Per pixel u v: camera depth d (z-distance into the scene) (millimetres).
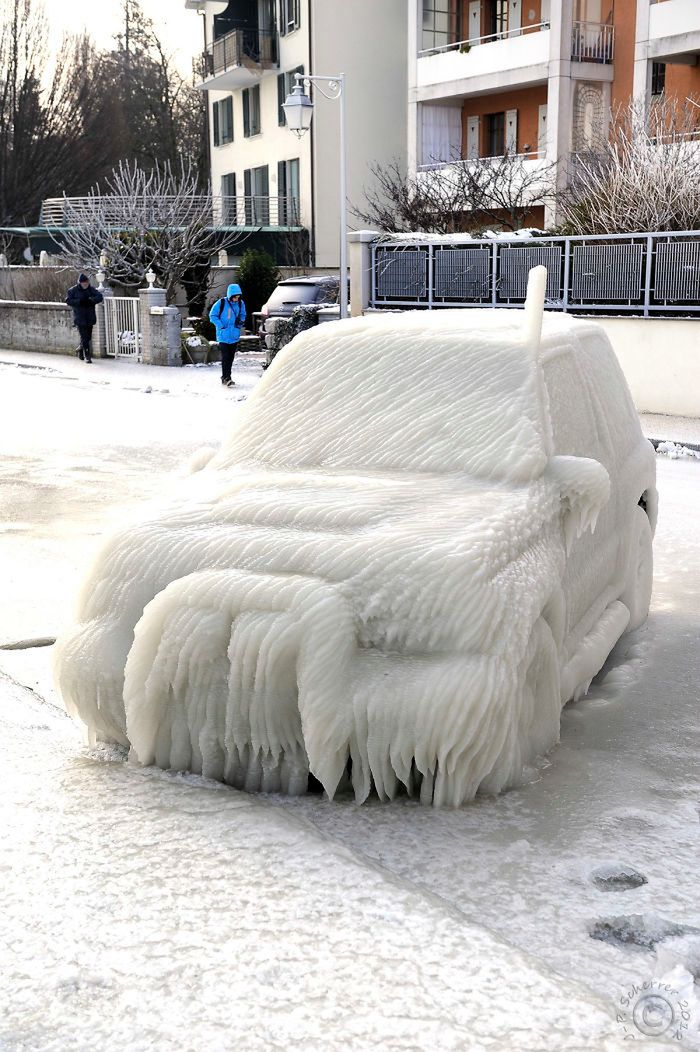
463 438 4312
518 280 18719
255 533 3855
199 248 30984
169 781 3770
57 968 2693
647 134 21859
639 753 4242
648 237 16484
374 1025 2469
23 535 8297
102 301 27500
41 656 5480
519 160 31891
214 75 43406
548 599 3865
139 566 3916
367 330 4918
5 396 19188
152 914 2928
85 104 59438
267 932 2838
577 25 30719
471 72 33531
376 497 3994
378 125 40438
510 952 2752
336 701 3480
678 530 8578
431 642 3504
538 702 4074
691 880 3234
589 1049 2396
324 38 39000
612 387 5645
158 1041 2422
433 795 3635
